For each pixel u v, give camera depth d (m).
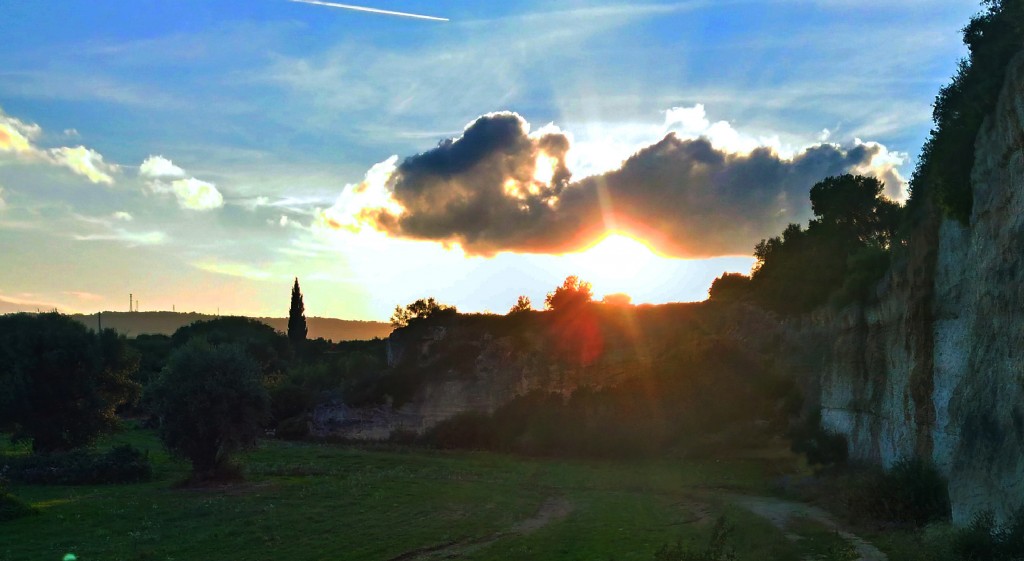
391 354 102.56
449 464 60.62
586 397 74.56
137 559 24.03
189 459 46.00
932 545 19.27
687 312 87.50
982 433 19.61
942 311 27.64
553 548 25.58
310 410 90.38
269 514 33.16
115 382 62.84
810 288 58.44
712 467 52.12
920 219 31.28
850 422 40.41
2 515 31.19
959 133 26.36
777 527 27.19
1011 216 20.83
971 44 28.25
